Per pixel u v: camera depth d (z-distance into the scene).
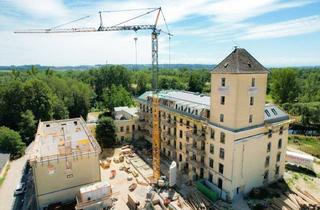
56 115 95.94
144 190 52.25
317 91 141.75
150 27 61.72
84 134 57.97
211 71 48.31
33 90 88.00
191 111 56.16
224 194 47.62
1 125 84.94
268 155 51.47
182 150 60.62
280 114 53.78
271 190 50.75
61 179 44.62
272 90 128.00
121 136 80.25
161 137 70.25
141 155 69.75
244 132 45.72
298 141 85.94
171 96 70.06
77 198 43.53
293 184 53.56
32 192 51.44
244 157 47.00
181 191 51.41
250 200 47.16
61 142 52.72
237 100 43.72
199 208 44.97
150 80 156.38
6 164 63.44
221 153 47.91
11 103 86.19
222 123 47.22
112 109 115.00
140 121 80.25
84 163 46.09
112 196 46.75
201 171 54.72
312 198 47.88
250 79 45.09
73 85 114.31
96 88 150.25
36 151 46.75
